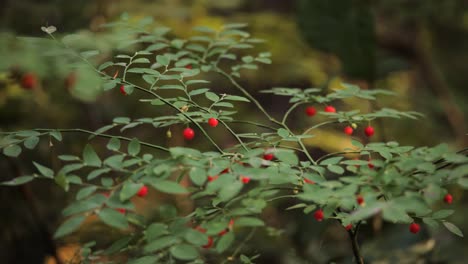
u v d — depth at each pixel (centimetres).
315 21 378
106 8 382
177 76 169
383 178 141
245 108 511
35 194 340
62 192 343
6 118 342
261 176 137
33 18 353
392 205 123
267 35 487
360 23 371
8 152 159
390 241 303
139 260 152
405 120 518
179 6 444
